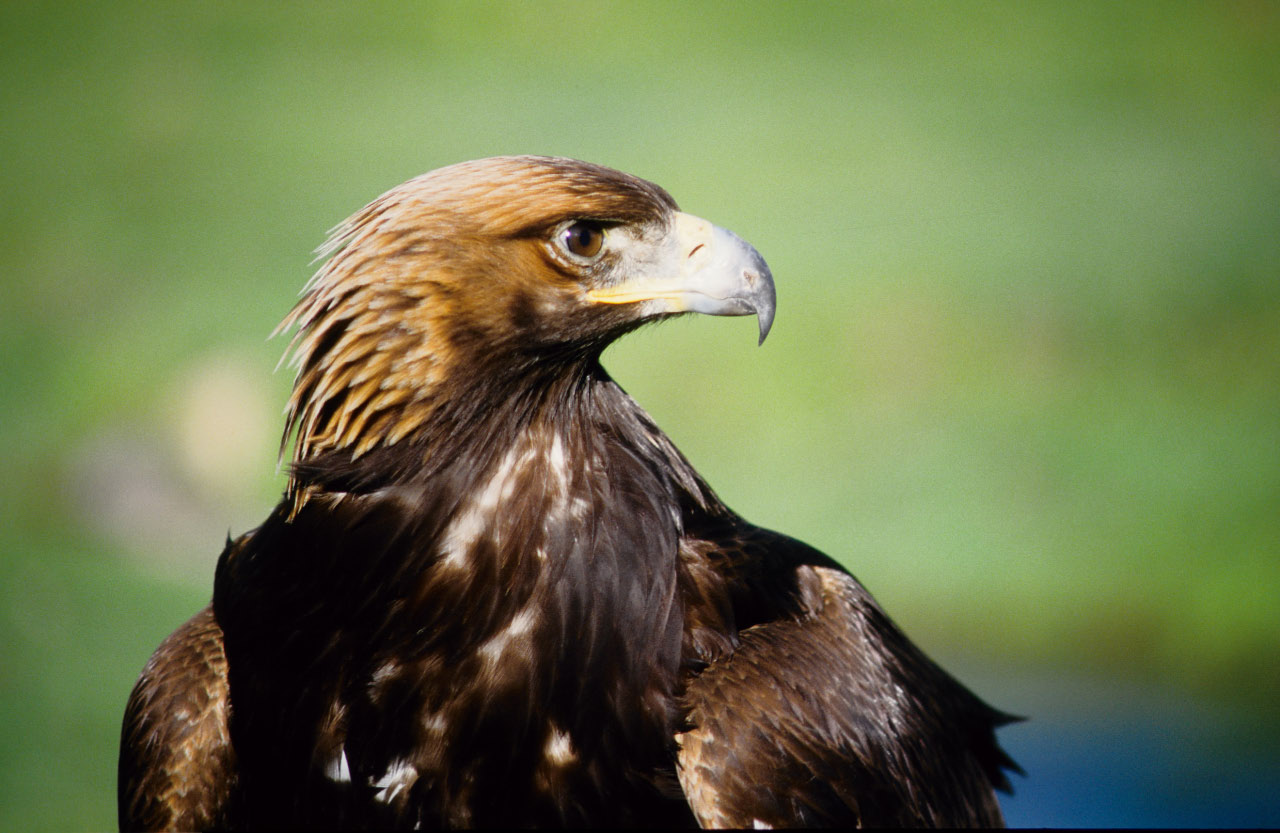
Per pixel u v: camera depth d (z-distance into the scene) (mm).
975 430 16359
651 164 25141
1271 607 13289
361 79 32000
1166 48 33094
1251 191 22734
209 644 5574
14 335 19188
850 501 15570
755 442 16562
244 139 27641
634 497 5207
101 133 28188
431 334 4992
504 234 5012
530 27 35906
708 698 5137
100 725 10141
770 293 5281
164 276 20969
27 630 11758
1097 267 19625
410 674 5090
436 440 5059
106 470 16062
